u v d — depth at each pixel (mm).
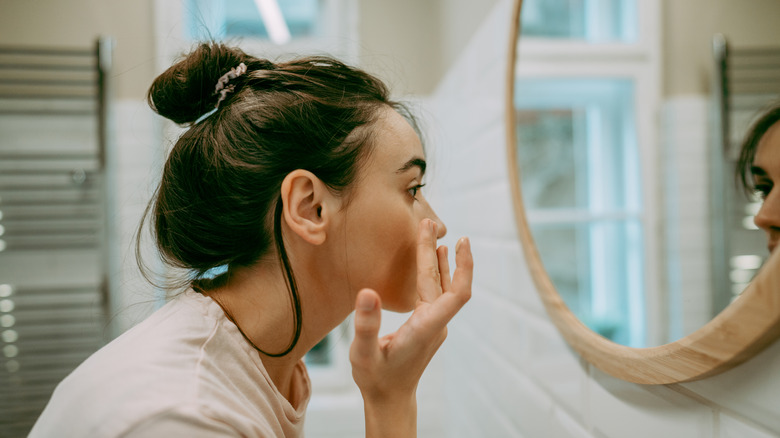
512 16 913
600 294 647
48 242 1697
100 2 1747
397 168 581
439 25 1804
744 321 368
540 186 824
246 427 466
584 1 720
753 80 386
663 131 520
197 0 1806
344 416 1875
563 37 764
